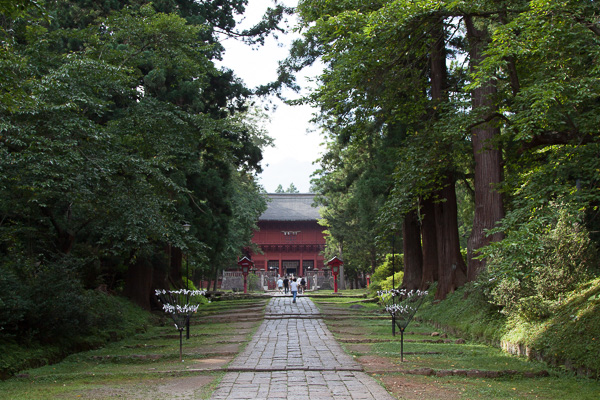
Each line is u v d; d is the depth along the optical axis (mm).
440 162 12703
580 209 8867
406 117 15070
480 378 8641
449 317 14930
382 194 21016
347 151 27375
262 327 16281
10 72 9750
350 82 12641
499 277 8820
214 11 22969
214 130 17188
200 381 8438
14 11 8117
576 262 11133
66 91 11727
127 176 13188
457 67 15570
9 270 11555
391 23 10477
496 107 10898
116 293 19453
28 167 10016
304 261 63250
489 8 10648
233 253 39594
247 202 41469
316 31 12188
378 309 22031
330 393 7352
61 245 14734
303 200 65562
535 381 8438
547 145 11031
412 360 10227
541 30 8859
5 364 9250
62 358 11328
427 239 21281
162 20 14938
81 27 19922
